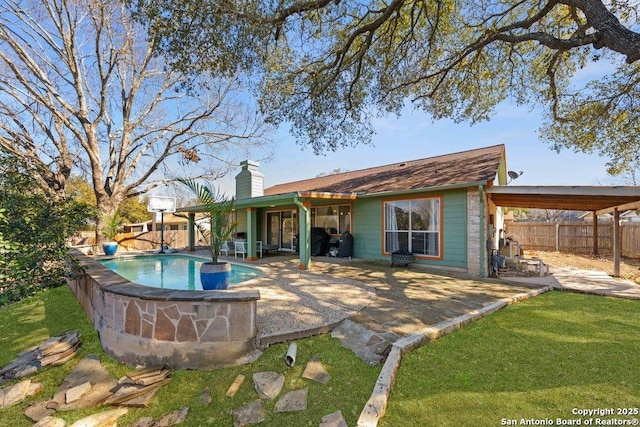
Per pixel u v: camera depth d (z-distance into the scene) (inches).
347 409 115.2
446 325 176.9
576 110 386.6
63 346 179.5
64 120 597.6
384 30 331.6
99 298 195.2
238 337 154.8
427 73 382.3
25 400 139.7
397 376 131.6
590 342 157.4
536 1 315.6
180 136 762.8
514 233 697.0
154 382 142.8
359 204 473.4
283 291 263.6
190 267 475.2
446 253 370.3
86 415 126.0
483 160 414.0
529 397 113.8
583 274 353.4
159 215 1174.3
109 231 633.0
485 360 141.6
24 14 542.6
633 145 370.9
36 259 235.9
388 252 433.4
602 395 112.9
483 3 320.8
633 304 226.5
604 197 320.8
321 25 312.5
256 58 269.6
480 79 389.7
